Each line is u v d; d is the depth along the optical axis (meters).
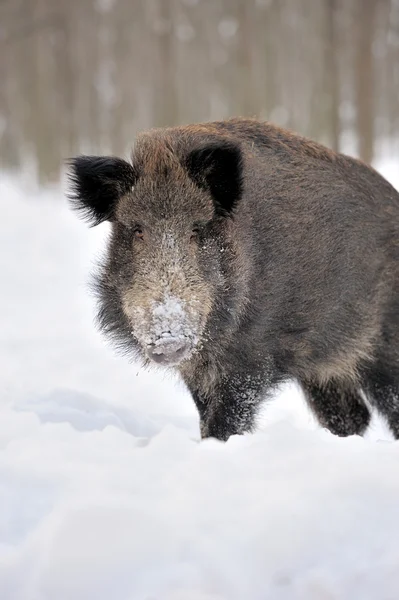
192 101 125.06
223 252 13.23
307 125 108.69
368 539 7.88
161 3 70.44
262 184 14.41
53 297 36.81
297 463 9.21
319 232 14.81
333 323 15.26
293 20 118.69
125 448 10.81
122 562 7.54
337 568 7.53
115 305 13.86
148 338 11.89
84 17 99.25
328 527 7.95
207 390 14.30
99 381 22.41
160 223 13.02
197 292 12.47
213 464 9.30
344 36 72.69
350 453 9.48
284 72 119.06
